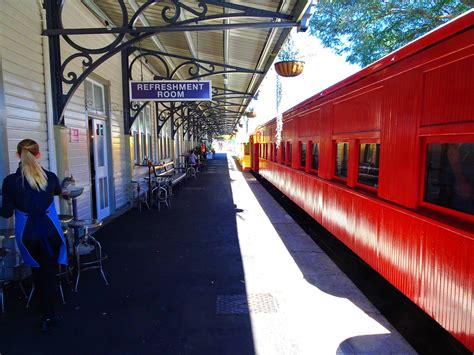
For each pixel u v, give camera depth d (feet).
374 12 35.81
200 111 62.59
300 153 25.34
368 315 10.90
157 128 41.24
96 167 22.91
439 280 8.50
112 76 25.48
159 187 29.40
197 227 22.18
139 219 24.54
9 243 12.98
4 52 12.84
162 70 38.99
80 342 9.48
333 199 17.04
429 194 9.29
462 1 20.71
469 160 7.82
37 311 11.18
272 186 45.03
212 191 39.68
